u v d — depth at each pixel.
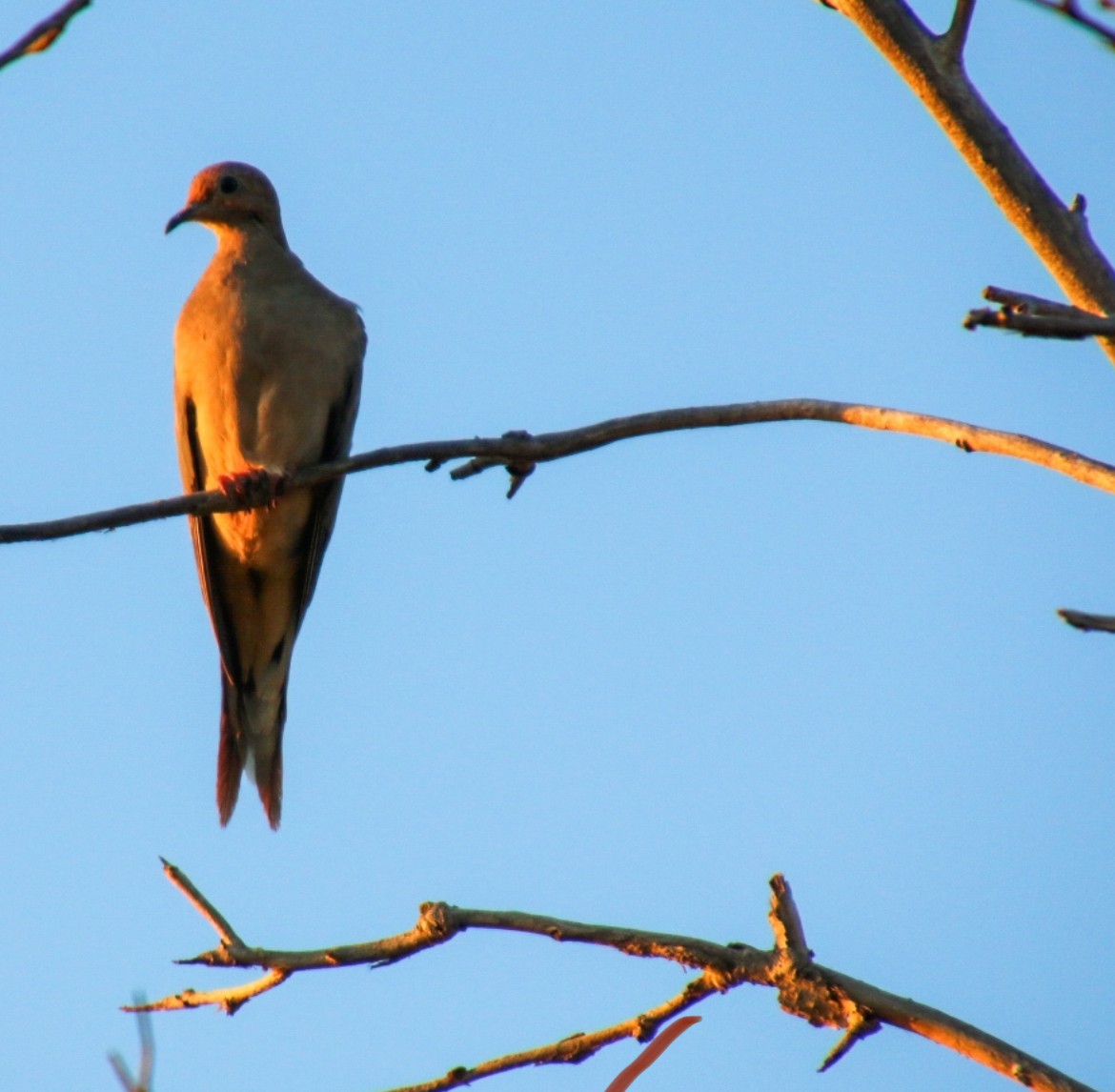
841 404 9.67
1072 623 6.99
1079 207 9.09
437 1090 8.41
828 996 8.12
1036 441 8.73
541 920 8.62
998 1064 7.63
